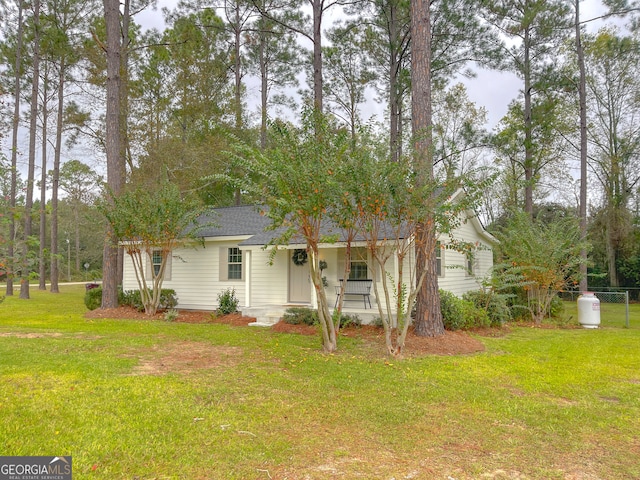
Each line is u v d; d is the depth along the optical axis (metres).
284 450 3.76
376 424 4.39
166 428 4.15
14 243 9.01
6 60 22.12
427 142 8.72
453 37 18.30
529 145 19.22
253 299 13.62
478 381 5.99
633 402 5.20
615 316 15.71
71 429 4.04
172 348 8.04
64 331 9.89
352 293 11.82
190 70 20.20
